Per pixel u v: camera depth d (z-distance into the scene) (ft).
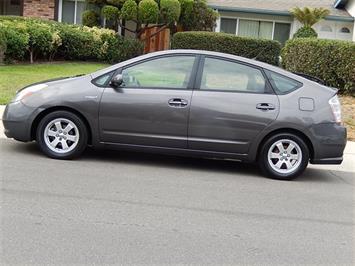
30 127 25.12
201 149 24.90
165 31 77.41
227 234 16.97
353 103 44.55
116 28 76.43
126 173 23.90
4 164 23.56
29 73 50.83
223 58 25.43
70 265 13.97
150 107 24.71
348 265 15.11
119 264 14.20
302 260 15.26
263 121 24.61
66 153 25.16
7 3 81.15
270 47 68.08
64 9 81.15
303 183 24.85
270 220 18.70
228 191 22.26
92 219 17.48
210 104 24.63
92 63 67.77
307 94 25.05
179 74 25.25
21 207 18.13
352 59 46.52
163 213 18.58
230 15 84.33
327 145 24.82
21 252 14.60
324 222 18.94
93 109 24.85
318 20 77.61
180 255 15.03
